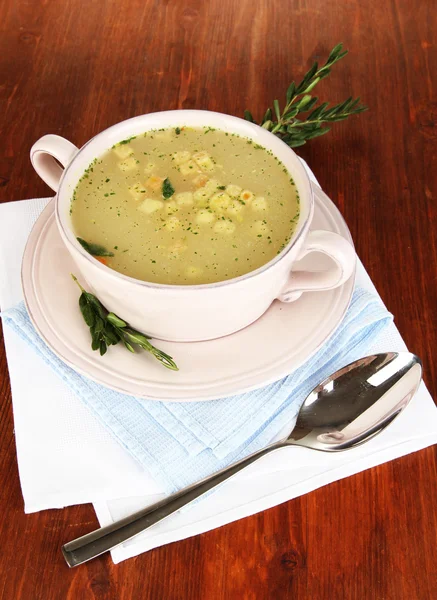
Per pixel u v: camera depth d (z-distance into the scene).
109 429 0.46
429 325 0.54
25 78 0.67
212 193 0.48
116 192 0.48
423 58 0.71
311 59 0.70
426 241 0.58
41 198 0.57
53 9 0.73
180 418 0.46
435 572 0.45
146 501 0.45
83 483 0.45
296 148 0.63
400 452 0.48
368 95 0.67
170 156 0.50
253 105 0.66
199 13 0.73
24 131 0.63
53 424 0.47
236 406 0.47
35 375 0.49
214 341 0.47
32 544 0.45
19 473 0.46
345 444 0.47
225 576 0.44
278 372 0.45
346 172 0.62
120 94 0.66
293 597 0.44
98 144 0.49
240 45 0.71
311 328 0.47
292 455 0.47
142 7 0.73
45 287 0.48
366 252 0.57
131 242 0.46
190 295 0.42
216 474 0.45
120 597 0.43
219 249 0.46
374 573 0.44
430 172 0.62
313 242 0.44
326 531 0.46
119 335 0.46
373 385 0.48
